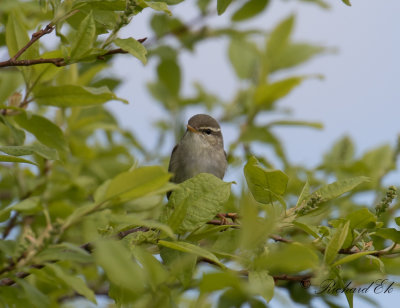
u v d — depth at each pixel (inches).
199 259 325.7
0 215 296.2
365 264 389.7
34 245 266.5
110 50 304.5
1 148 302.4
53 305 381.7
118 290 305.7
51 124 343.0
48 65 333.1
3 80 424.5
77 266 365.1
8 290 292.7
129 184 257.0
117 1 307.4
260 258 279.9
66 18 320.5
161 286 293.1
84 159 482.6
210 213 311.4
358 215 320.5
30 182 437.7
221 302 378.6
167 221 300.2
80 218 261.1
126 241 304.3
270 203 323.3
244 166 314.8
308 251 267.1
